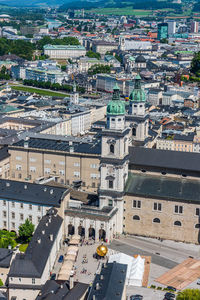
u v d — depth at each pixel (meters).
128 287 194.00
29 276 184.38
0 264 192.50
